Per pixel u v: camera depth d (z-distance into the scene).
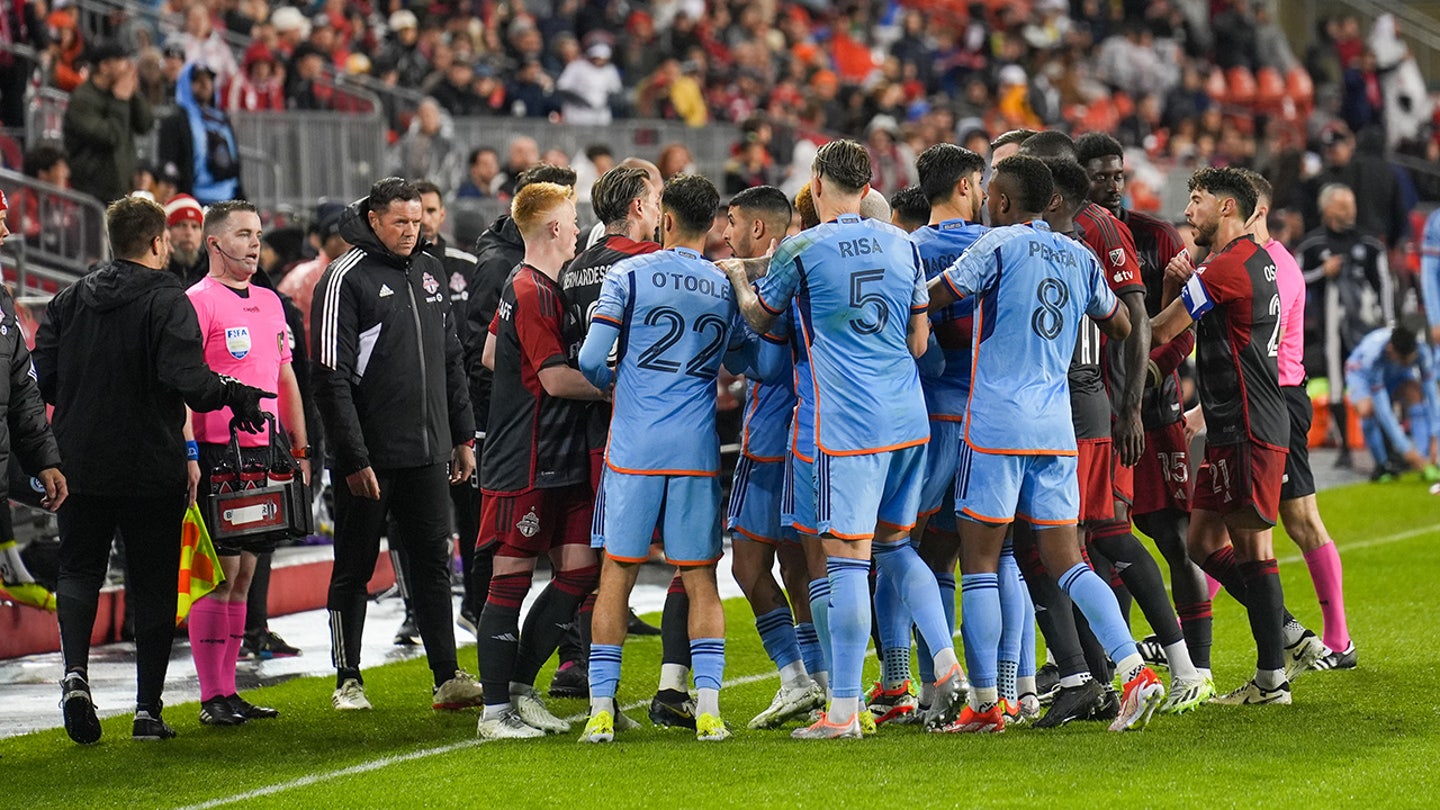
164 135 46.09
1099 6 102.25
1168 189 82.38
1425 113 93.94
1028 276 22.25
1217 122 91.69
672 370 22.36
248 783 21.08
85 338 23.84
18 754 23.14
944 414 23.31
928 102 81.19
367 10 70.06
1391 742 21.92
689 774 20.64
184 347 23.52
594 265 23.55
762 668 28.72
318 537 39.31
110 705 26.64
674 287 22.19
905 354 22.28
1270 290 24.38
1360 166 68.31
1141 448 23.52
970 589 22.80
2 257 42.22
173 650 31.47
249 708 25.33
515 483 23.50
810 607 24.30
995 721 22.84
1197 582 25.39
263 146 53.62
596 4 79.19
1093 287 22.97
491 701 23.55
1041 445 22.30
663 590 37.34
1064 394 22.66
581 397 22.94
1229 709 24.34
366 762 22.12
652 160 65.56
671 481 22.47
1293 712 24.05
